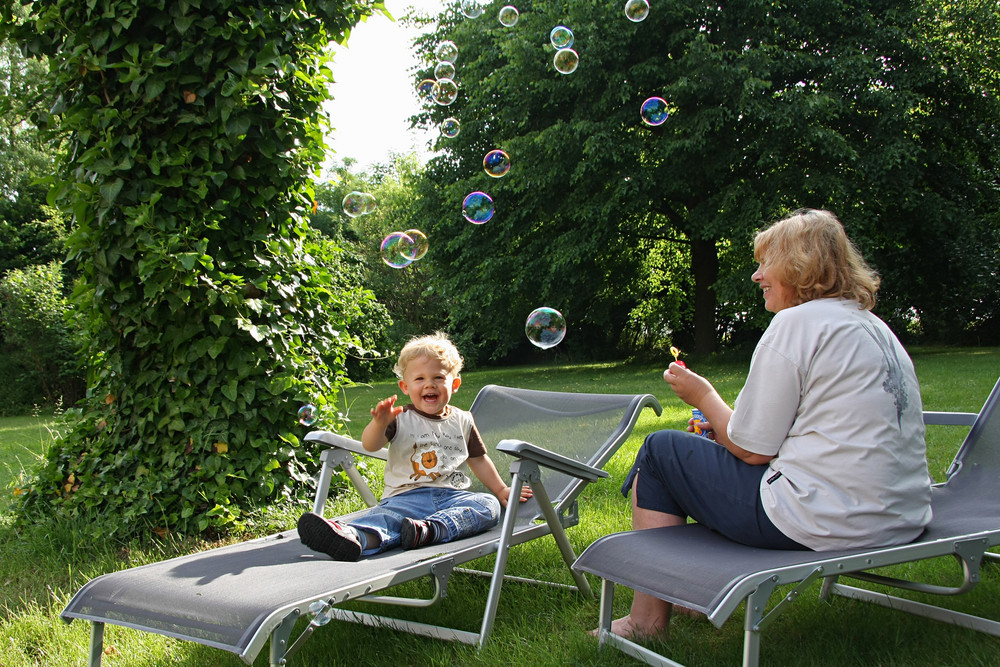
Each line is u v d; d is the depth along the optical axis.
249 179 3.43
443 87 5.85
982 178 14.20
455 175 16.06
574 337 21.44
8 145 19.88
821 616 2.12
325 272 3.87
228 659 2.06
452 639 2.01
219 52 3.25
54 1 3.31
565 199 13.49
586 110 12.55
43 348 13.54
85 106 3.28
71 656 2.14
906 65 12.27
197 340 3.30
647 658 1.77
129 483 3.26
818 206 11.86
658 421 6.08
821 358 1.67
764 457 1.75
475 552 2.02
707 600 1.47
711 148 11.88
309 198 3.74
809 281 1.77
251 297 3.46
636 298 17.41
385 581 1.77
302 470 3.59
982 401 6.25
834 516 1.63
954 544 1.65
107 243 3.26
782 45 12.22
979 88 13.02
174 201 3.26
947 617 1.99
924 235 13.65
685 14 11.91
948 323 17.70
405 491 2.34
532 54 12.55
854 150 11.27
